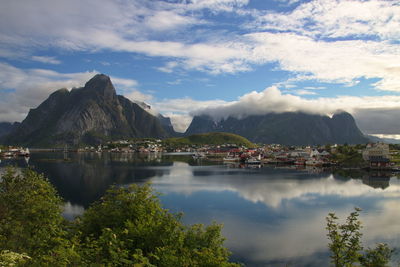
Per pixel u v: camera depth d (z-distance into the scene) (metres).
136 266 18.28
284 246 57.34
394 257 49.66
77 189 121.00
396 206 89.06
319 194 107.81
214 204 92.31
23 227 24.41
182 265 22.61
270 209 85.69
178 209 86.06
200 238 30.56
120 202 31.69
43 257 17.64
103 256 22.27
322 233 64.50
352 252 25.77
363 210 84.25
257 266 49.03
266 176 165.62
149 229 26.16
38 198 27.84
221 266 23.75
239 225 70.31
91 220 31.34
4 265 15.52
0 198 26.45
